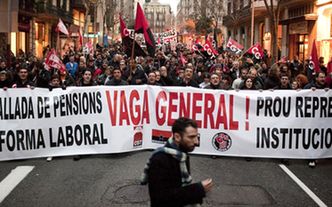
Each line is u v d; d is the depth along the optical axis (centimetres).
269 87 1110
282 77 1084
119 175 797
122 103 914
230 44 2102
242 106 901
